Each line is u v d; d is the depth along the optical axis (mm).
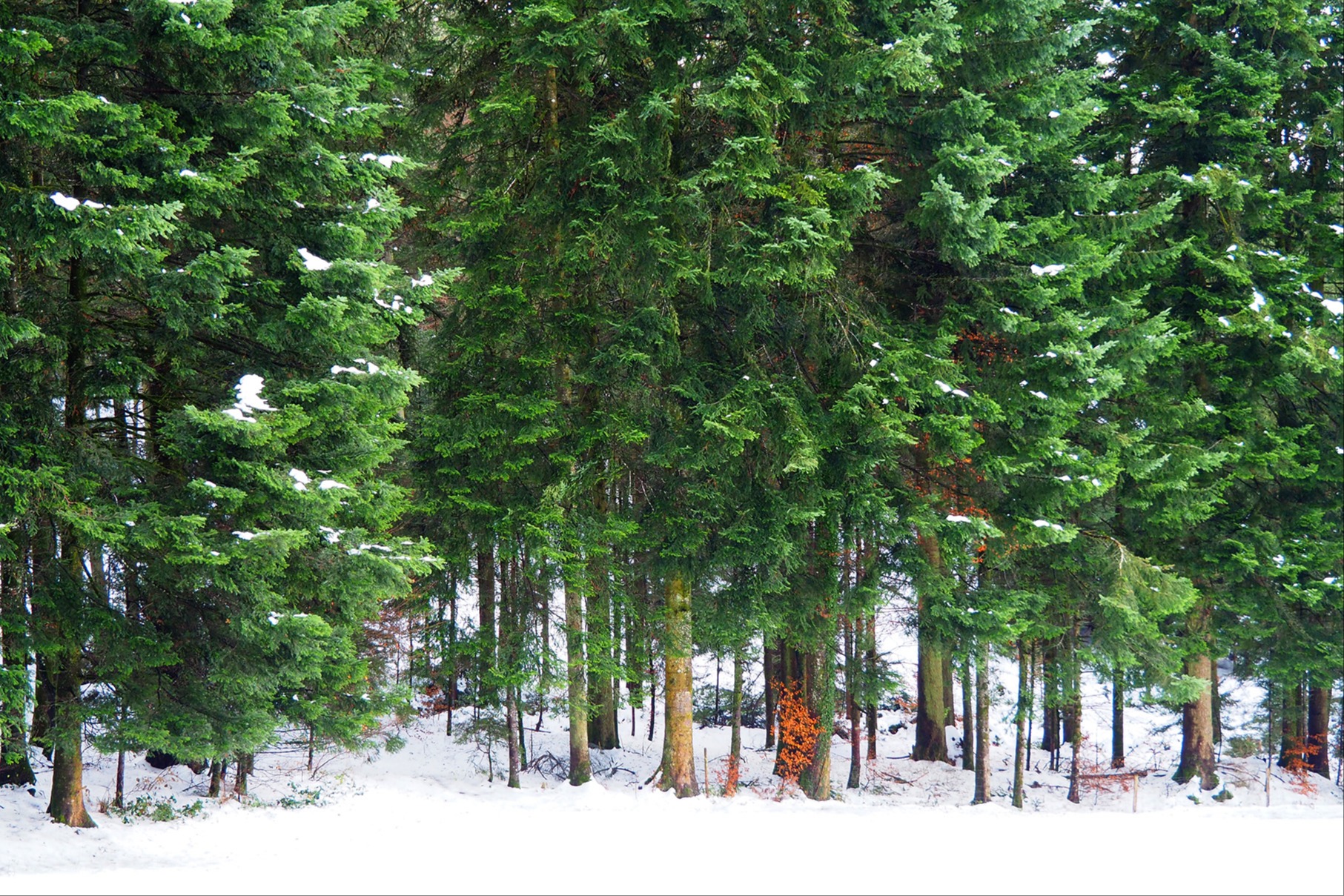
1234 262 22188
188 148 12281
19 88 11531
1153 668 21328
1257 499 23531
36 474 11797
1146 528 22344
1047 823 18688
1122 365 20328
